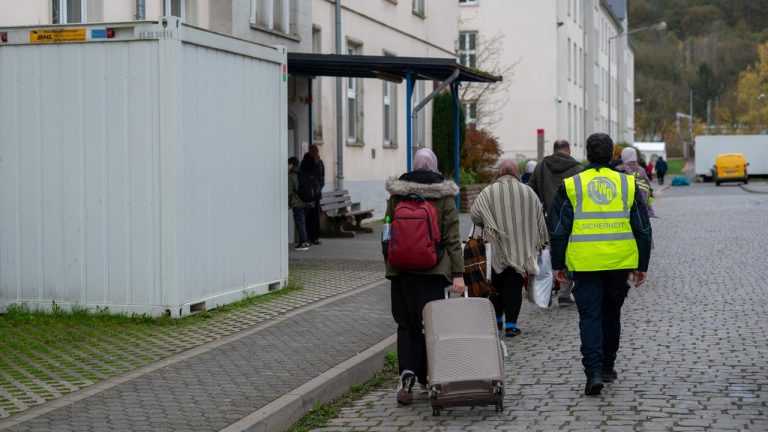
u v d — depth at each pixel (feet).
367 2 86.94
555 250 25.53
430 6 106.32
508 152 175.63
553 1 172.24
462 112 111.45
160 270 34.94
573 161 39.93
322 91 76.69
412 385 25.18
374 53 89.20
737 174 215.10
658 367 28.27
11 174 36.22
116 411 22.86
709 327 34.94
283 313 36.99
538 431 21.97
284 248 43.55
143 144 34.91
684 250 65.46
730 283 47.44
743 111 374.43
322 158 77.10
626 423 22.27
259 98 40.88
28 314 35.40
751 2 471.62
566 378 27.32
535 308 41.27
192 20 58.23
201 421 22.02
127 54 34.91
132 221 35.14
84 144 35.53
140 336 32.32
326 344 31.09
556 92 173.68
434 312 24.14
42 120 35.91
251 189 40.45
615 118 291.99
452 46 115.03
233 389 25.05
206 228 37.01
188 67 35.53
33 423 21.77
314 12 75.10
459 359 23.41
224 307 37.91
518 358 30.60
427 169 25.26
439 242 24.88
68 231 35.81
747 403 23.86
